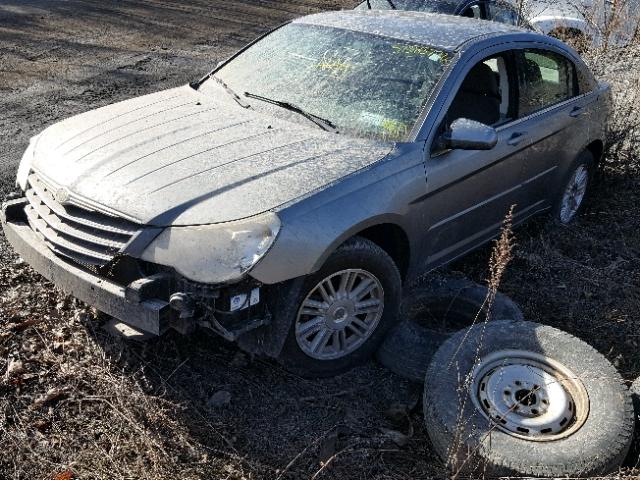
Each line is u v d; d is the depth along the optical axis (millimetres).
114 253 3303
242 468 3152
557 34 9477
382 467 3246
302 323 3557
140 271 3279
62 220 3557
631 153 6875
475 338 3561
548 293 4812
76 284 3441
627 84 7070
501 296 4297
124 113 4305
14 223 3900
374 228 3889
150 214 3266
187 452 3221
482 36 4648
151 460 3105
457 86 4242
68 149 3879
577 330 4453
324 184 3500
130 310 3246
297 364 3613
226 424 3426
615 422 3131
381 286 3803
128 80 9641
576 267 5129
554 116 5105
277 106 4293
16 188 5840
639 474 3062
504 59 4742
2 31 12055
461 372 3389
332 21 4961
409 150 3924
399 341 3867
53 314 4094
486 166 4438
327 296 3594
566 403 3262
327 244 3354
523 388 3350
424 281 4395
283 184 3451
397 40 4551
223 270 3115
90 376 3576
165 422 3350
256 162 3621
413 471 3244
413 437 3457
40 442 3197
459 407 3221
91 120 4238
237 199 3320
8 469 3049
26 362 3695
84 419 3352
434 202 4078
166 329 3223
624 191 6516
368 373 3898
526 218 5328
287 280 3342
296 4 18375
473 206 4480
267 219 3230
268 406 3576
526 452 3014
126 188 3430
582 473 2949
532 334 3594
